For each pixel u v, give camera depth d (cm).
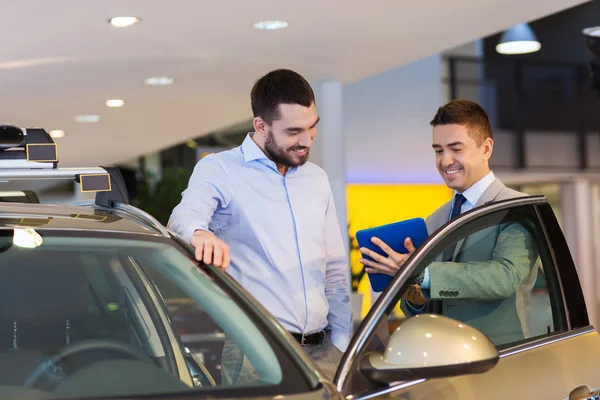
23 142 250
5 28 585
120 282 259
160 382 212
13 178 249
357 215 1470
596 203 1558
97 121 1023
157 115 995
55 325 240
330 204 310
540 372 261
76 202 285
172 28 611
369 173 1478
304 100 282
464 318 259
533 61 1532
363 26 633
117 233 232
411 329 203
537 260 279
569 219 1555
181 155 1575
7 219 234
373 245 285
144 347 253
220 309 221
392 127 1491
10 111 927
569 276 287
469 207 316
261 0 550
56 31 601
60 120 1005
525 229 277
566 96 1534
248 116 1026
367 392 211
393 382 220
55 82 779
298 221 295
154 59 707
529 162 1512
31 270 246
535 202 280
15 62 687
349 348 212
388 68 799
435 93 1510
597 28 643
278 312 289
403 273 230
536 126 1523
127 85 812
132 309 258
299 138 285
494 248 268
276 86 282
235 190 291
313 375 198
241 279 290
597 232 1554
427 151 1502
